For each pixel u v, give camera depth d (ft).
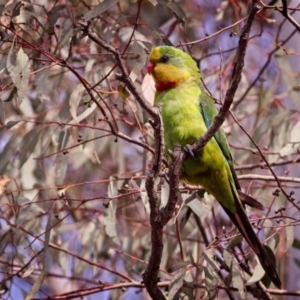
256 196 36.83
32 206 32.24
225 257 29.91
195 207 32.09
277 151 36.81
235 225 29.76
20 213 31.76
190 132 29.01
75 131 37.73
